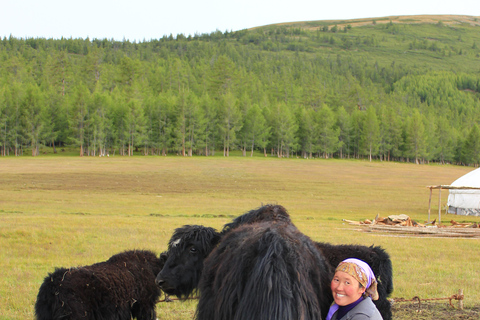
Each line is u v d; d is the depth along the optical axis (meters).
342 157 134.38
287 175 69.81
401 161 138.12
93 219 20.19
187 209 30.09
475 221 28.31
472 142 130.50
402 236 18.20
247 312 3.11
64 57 162.62
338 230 19.30
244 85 182.75
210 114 120.94
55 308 5.23
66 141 115.19
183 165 79.62
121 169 68.81
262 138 123.81
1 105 103.38
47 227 16.33
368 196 46.59
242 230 4.05
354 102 175.62
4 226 16.02
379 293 4.68
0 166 68.12
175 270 4.70
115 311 5.64
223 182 56.56
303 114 129.62
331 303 3.81
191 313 7.29
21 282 9.12
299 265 3.28
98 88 138.75
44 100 116.56
